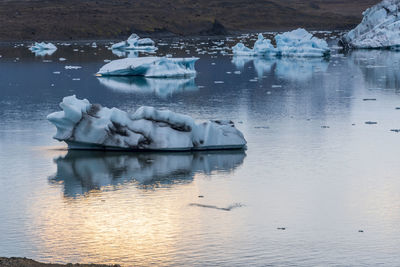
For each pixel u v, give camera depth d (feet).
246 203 118.52
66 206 116.98
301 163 146.51
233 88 276.41
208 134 154.10
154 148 150.51
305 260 93.76
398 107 220.43
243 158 149.69
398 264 92.48
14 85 284.00
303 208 116.06
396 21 489.67
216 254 95.61
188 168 140.36
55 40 602.03
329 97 246.68
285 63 392.47
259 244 99.25
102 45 556.10
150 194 123.34
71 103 150.20
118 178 133.69
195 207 116.16
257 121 197.67
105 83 295.28
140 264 91.97
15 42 577.43
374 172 139.44
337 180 133.59
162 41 619.67
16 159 148.97
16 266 73.92
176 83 296.92
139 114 152.35
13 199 121.70
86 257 94.43
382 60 400.88
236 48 460.55
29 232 104.32
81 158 148.25
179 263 92.43
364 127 187.01
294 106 225.97
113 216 111.45
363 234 103.60
